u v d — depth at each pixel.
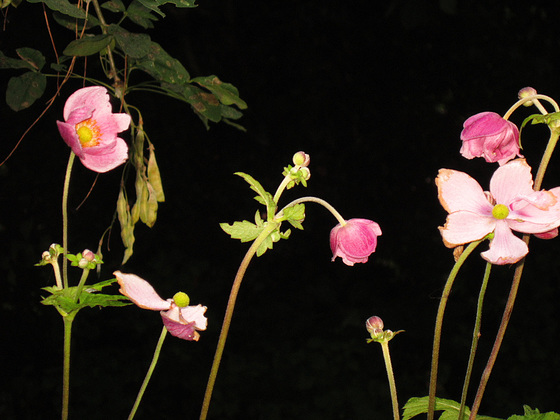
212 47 2.58
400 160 2.62
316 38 2.59
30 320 2.22
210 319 2.37
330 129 2.62
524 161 0.79
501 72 2.59
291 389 2.22
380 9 2.57
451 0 1.57
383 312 2.46
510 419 0.85
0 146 2.30
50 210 2.33
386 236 2.59
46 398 2.16
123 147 0.84
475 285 2.51
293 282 2.52
